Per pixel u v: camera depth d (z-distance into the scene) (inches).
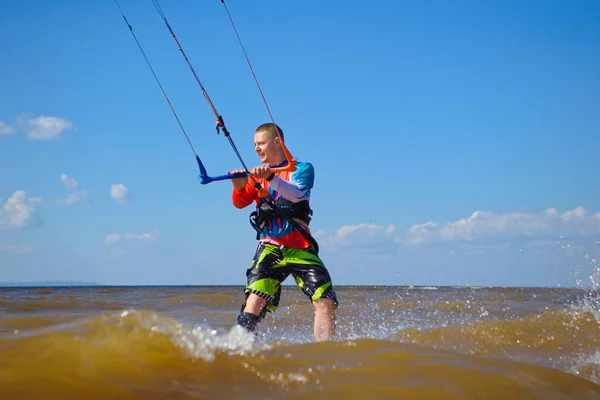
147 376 79.9
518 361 105.7
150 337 94.7
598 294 178.1
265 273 144.6
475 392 79.9
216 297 377.4
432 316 255.4
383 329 198.7
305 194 147.1
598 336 138.4
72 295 408.8
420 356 95.0
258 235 149.1
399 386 80.5
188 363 86.6
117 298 360.2
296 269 144.4
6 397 69.2
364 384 81.0
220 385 79.6
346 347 99.5
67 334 92.6
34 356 82.2
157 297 381.7
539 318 155.3
